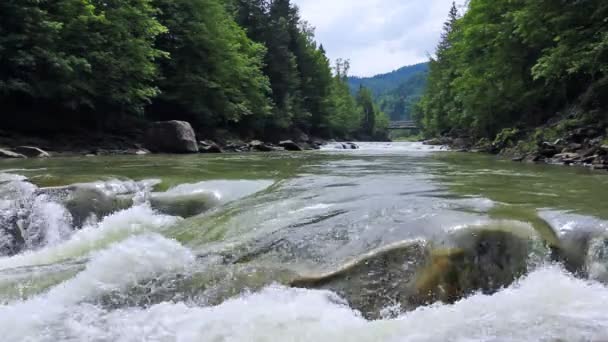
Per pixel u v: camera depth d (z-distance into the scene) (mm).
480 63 24656
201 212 6297
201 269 4188
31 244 6047
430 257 3959
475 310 3393
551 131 15922
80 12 17578
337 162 13289
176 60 27859
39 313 3555
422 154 19609
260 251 4551
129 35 20188
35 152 14148
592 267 3852
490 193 6312
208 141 24672
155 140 19328
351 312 3605
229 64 32031
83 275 4055
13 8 15172
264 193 6844
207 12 30266
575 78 18344
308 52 58812
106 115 20750
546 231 4230
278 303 3648
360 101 100500
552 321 3092
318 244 4543
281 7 55688
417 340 3008
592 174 9328
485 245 4027
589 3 14586
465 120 31375
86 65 16672
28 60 15484
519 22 17156
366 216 5113
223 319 3432
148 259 4324
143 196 6629
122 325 3404
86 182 6953
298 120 50688
